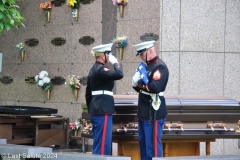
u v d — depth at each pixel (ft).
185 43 91.20
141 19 93.71
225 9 92.68
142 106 62.85
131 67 94.32
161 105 62.64
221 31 92.48
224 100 69.05
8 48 112.06
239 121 68.64
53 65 105.70
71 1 101.04
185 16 91.20
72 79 100.63
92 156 50.37
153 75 61.82
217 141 90.43
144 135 63.05
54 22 105.70
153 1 92.38
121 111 66.59
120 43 94.68
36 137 91.45
